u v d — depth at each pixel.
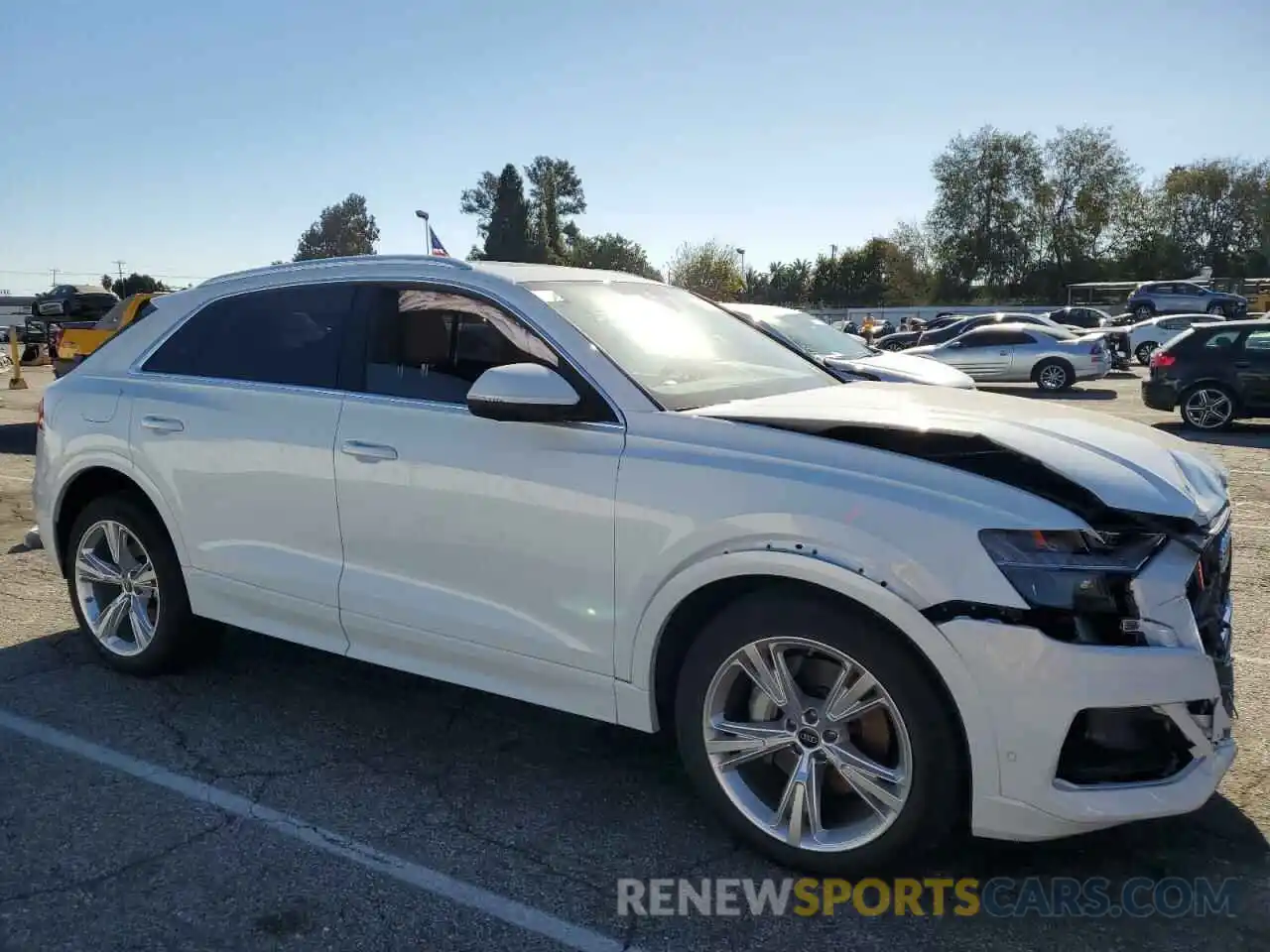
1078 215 65.88
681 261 64.38
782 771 3.08
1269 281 51.22
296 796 3.49
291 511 3.88
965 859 3.07
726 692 3.05
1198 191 71.69
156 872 3.02
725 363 3.82
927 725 2.69
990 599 2.57
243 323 4.25
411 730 4.05
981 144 67.00
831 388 3.84
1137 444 3.10
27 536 7.06
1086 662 2.54
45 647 5.00
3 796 3.47
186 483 4.18
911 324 42.03
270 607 4.00
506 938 2.71
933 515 2.64
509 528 3.32
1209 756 2.72
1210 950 2.65
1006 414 3.30
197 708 4.25
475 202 89.56
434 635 3.54
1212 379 13.54
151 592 4.50
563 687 3.32
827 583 2.73
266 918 2.79
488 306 3.62
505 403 3.13
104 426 4.45
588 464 3.17
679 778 3.63
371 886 2.95
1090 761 2.62
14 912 2.82
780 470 2.88
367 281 3.95
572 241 98.56
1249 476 9.81
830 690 2.86
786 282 83.94
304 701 4.34
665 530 3.00
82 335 15.73
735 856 3.11
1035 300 67.19
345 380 3.85
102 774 3.65
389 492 3.59
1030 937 2.70
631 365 3.39
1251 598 5.66
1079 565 2.58
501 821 3.33
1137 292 45.22
